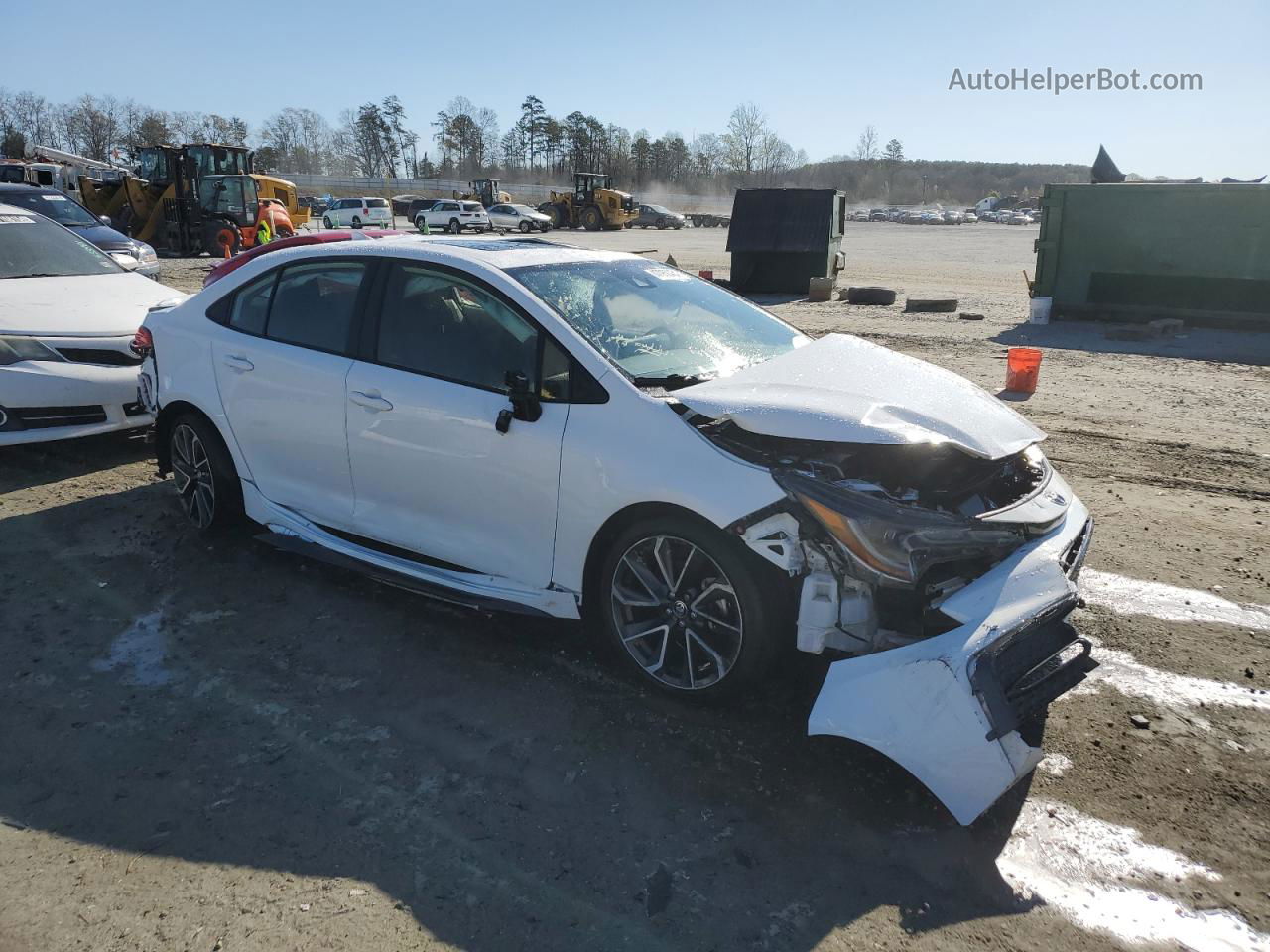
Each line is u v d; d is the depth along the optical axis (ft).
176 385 15.58
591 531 11.11
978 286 66.18
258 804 9.43
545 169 395.14
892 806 9.48
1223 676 11.98
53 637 12.77
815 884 8.45
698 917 8.04
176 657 12.30
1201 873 8.58
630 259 14.80
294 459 14.25
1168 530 17.24
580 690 11.57
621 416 10.93
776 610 10.19
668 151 399.24
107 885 8.32
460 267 12.71
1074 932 7.90
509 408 11.74
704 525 10.25
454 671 12.03
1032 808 9.46
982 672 8.81
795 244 60.18
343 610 13.69
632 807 9.46
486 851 8.82
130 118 331.77
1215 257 43.06
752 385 11.23
